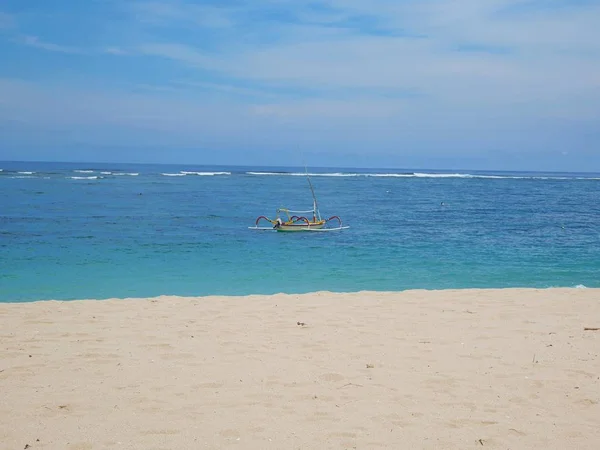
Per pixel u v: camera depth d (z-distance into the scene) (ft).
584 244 78.84
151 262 59.77
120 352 23.93
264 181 327.26
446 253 69.10
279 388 19.76
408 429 16.48
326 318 30.78
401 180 401.29
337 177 455.22
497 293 38.99
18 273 51.80
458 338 26.63
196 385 19.95
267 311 32.55
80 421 16.79
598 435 16.17
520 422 17.06
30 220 99.86
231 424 16.67
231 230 91.91
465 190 271.08
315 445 15.37
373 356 23.62
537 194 242.58
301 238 83.05
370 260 62.95
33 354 23.53
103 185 229.86
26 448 14.94
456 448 15.30
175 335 26.84
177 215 116.16
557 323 29.81
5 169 448.65
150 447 15.12
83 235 81.92
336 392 19.40
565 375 21.33
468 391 19.61
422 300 36.24
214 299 36.45
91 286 46.01
